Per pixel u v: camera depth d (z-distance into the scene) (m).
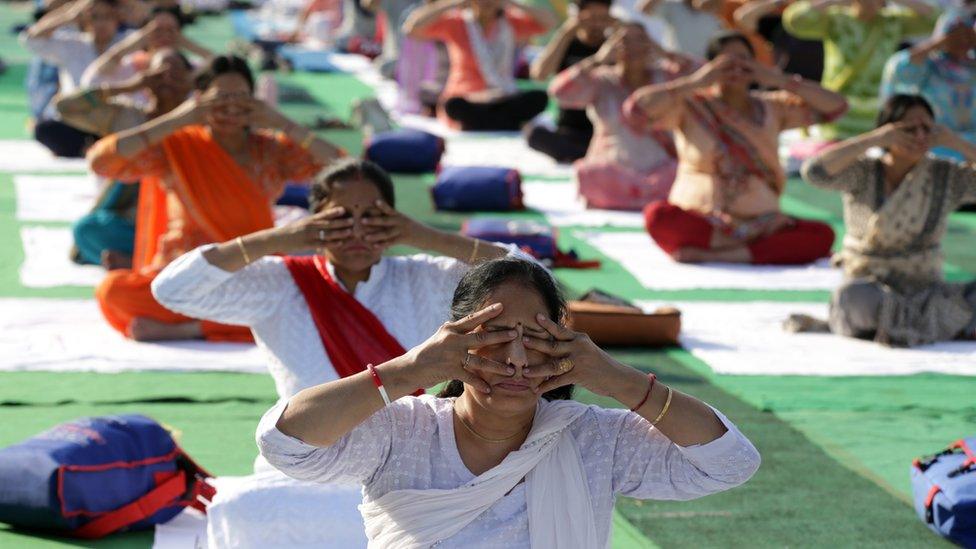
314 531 4.45
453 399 3.30
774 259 9.83
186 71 8.79
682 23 16.31
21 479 4.91
